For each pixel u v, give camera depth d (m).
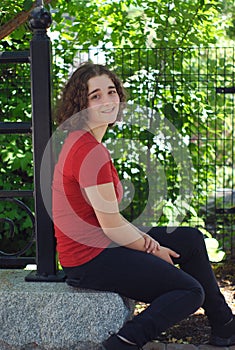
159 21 5.40
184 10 5.36
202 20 5.50
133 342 2.69
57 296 2.98
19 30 4.89
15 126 3.29
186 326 3.62
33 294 3.01
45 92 3.17
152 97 5.34
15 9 4.89
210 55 6.38
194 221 5.40
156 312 2.74
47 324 3.01
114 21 5.59
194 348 3.27
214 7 5.38
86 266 2.89
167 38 5.44
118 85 3.05
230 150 7.42
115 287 2.89
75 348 2.99
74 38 5.74
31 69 3.17
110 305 2.93
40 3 3.20
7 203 4.89
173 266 2.89
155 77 5.34
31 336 3.03
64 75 5.34
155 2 5.41
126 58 5.42
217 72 5.76
